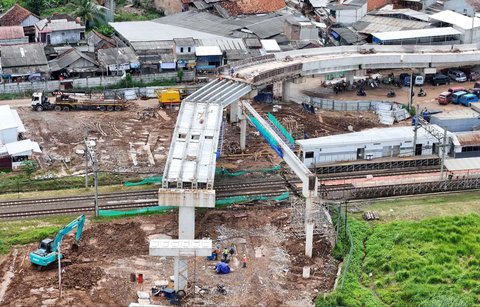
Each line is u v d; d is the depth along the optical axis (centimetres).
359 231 9806
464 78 15312
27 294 8344
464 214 10306
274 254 9306
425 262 9056
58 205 10388
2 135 11894
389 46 15162
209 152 9775
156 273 8825
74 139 12500
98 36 16350
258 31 16500
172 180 9106
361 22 17025
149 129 13025
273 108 13850
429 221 10019
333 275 8925
